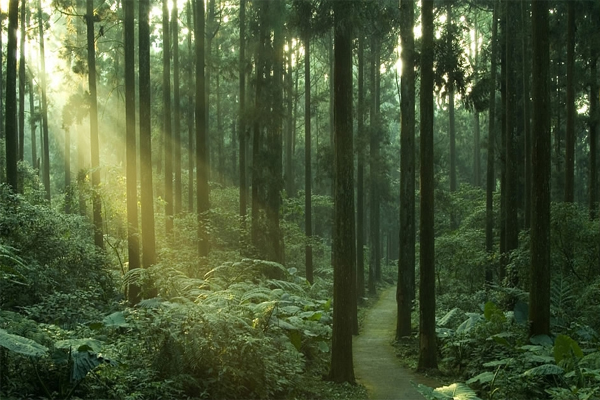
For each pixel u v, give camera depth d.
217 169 42.59
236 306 10.41
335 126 12.13
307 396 10.45
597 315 13.07
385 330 22.70
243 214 23.53
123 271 16.59
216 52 35.97
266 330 10.59
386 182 39.91
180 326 9.04
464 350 14.11
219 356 9.14
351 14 11.45
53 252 12.84
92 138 21.14
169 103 25.19
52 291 11.02
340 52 12.02
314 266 35.41
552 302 14.17
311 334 13.13
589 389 8.42
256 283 16.47
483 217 28.19
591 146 25.27
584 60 25.95
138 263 14.20
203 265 16.66
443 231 34.91
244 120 21.48
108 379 7.69
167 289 11.52
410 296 19.61
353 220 12.16
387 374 13.76
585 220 15.65
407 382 12.76
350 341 12.08
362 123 30.19
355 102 35.31
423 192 14.67
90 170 19.50
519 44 24.42
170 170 24.70
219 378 8.84
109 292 13.97
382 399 10.88
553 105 29.30
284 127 45.03
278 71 21.77
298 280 21.16
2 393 6.70
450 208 32.44
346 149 12.08
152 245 14.12
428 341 14.22
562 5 24.47
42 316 9.31
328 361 14.28
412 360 15.90
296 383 10.54
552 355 10.64
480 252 24.25
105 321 9.14
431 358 14.16
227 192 32.31
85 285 13.16
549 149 11.86
